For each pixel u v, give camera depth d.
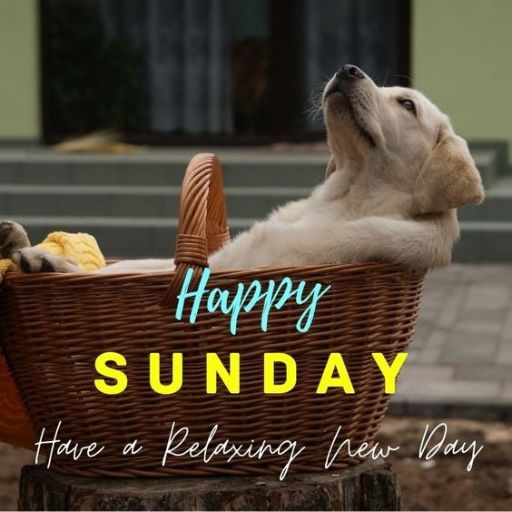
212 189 7.12
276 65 22.50
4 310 6.11
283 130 22.59
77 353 6.02
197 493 6.03
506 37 21.53
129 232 19.00
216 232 7.25
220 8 22.56
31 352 6.09
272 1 22.45
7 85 22.38
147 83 22.72
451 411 11.41
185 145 22.72
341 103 6.95
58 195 19.73
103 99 22.66
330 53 22.42
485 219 18.84
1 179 20.27
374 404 6.43
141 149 22.12
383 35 22.19
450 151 6.75
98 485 6.17
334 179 7.16
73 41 22.52
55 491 6.17
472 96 21.73
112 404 6.05
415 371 12.42
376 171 7.00
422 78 21.86
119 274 5.89
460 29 21.66
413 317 6.53
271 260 6.58
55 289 5.94
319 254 6.48
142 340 5.94
